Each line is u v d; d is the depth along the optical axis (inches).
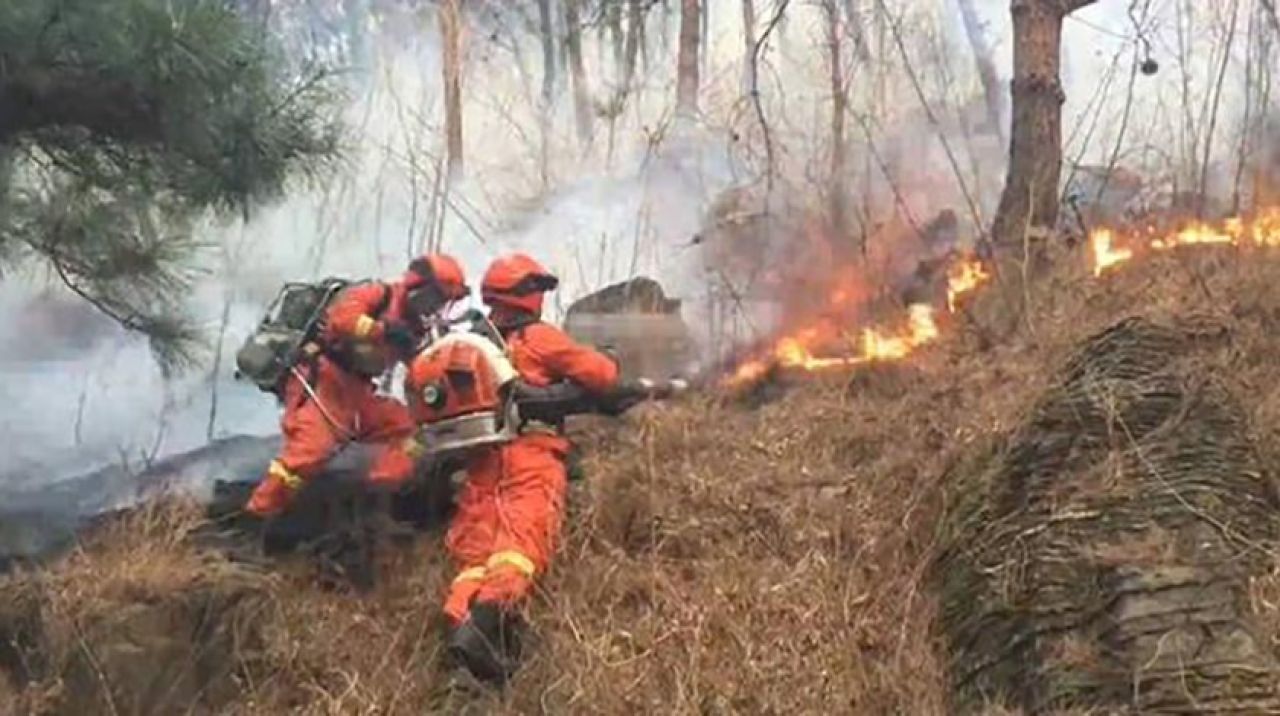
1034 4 326.3
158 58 222.8
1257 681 166.9
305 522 242.8
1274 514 196.2
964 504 214.4
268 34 260.7
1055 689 175.3
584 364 229.8
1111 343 225.1
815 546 225.3
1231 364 232.2
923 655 199.5
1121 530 188.9
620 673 204.5
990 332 288.7
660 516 233.9
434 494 244.7
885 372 281.4
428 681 215.3
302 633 221.5
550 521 222.7
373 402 245.1
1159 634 173.3
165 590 210.5
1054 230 320.8
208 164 237.5
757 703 198.5
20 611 208.4
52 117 230.5
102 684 201.6
